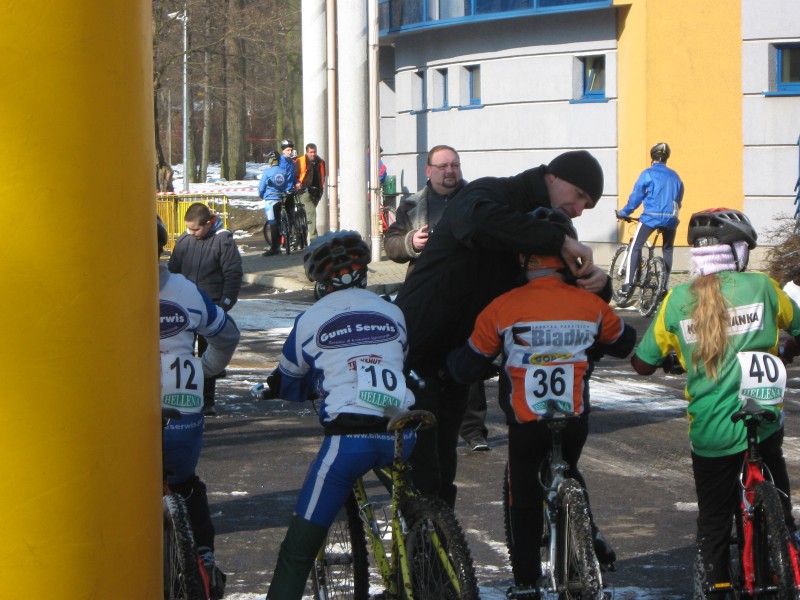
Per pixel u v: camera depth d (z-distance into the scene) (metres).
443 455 7.29
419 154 33.06
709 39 26.16
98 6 3.41
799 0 25.62
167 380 6.51
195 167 77.88
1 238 3.32
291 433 12.17
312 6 32.44
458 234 6.35
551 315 6.12
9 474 3.37
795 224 21.31
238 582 7.49
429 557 5.52
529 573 6.30
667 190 20.05
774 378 6.14
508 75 29.33
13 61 3.29
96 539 3.51
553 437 6.10
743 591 6.05
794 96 25.80
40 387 3.38
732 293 6.15
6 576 3.38
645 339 6.43
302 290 25.84
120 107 3.50
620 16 27.23
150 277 3.71
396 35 32.94
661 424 12.38
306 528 5.92
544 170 6.54
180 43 54.88
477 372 6.34
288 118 85.75
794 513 8.90
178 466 6.60
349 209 28.34
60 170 3.37
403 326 6.18
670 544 8.25
